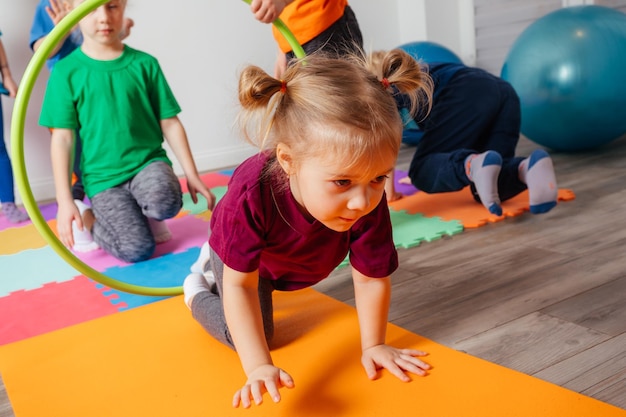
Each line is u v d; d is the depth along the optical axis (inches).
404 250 70.6
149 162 82.2
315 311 54.6
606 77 99.5
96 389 44.4
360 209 35.7
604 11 106.2
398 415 37.9
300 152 36.0
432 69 85.4
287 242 42.6
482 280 59.6
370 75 37.5
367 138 34.4
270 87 37.1
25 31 114.7
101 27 78.5
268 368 37.6
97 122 80.2
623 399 38.3
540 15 144.5
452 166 80.7
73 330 54.9
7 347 52.7
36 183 118.3
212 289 56.1
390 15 146.6
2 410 43.9
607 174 94.2
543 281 57.9
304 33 77.9
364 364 43.3
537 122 106.7
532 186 74.1
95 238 78.7
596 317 49.7
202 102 127.8
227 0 126.9
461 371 42.1
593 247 65.2
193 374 45.2
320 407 39.5
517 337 47.7
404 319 52.9
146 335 52.6
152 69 83.8
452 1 148.2
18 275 75.1
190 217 94.1
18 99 54.0
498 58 151.2
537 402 37.8
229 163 132.3
